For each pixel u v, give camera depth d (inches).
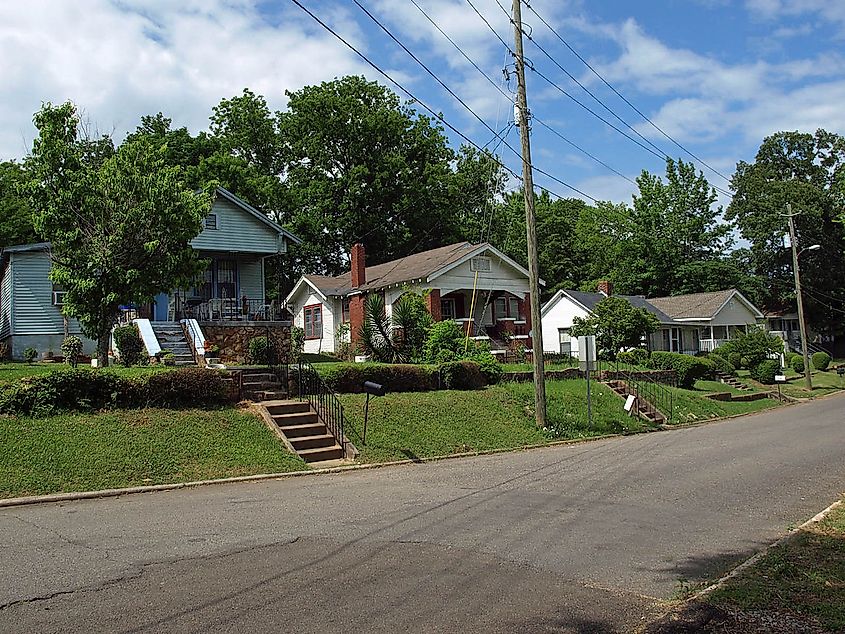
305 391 693.9
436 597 241.4
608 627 216.8
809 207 2534.5
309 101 2075.5
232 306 1162.6
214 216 1141.1
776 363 1734.7
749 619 215.6
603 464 581.3
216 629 209.8
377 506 401.4
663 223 2637.8
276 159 2151.8
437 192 2196.1
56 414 541.3
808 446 679.7
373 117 2084.2
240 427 590.6
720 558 296.8
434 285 1278.3
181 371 614.9
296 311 1668.3
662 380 1264.8
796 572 264.4
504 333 1369.3
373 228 2112.5
